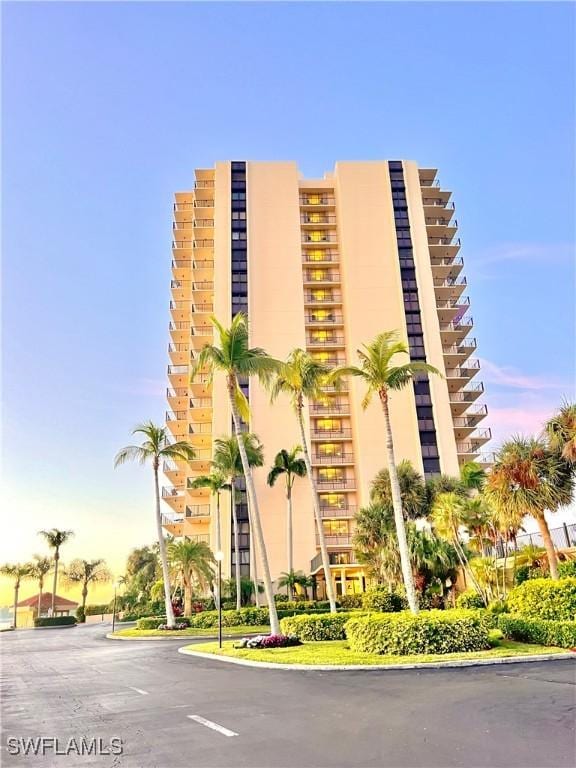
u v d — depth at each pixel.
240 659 17.89
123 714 9.88
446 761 6.38
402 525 20.16
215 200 65.25
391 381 22.19
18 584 76.44
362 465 54.50
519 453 21.86
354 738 7.53
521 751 6.64
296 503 53.97
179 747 7.40
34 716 10.05
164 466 63.84
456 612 17.67
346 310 61.47
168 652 23.36
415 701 9.91
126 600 76.81
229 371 23.89
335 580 51.66
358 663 14.84
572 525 26.39
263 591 48.78
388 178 66.94
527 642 17.92
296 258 62.75
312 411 57.06
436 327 60.47
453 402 61.00
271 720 8.88
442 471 54.69
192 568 43.50
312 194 68.56
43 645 32.03
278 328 59.69
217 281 61.28
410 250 63.84
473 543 32.16
